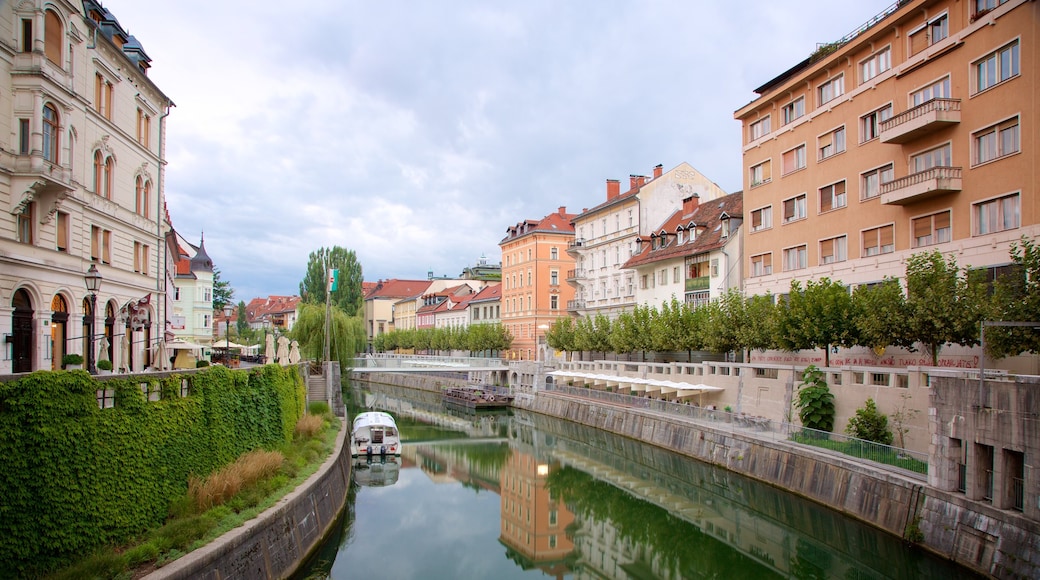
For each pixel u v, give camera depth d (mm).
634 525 24672
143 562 11414
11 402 10422
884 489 18641
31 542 10422
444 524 25594
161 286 31375
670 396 38438
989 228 23422
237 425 18391
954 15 24812
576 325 53781
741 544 21844
